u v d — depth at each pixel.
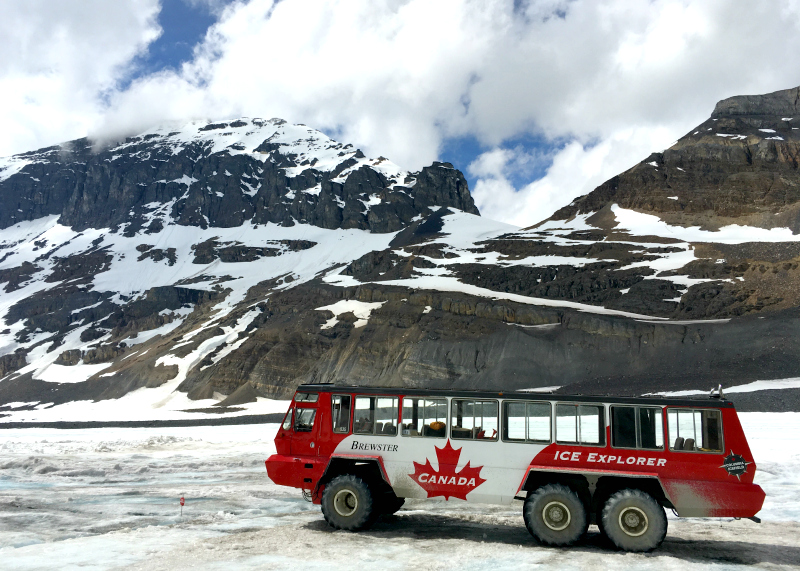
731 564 11.76
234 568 10.92
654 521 12.70
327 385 16.06
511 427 14.32
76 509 18.67
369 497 14.72
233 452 36.16
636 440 13.64
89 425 81.31
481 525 15.82
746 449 13.20
